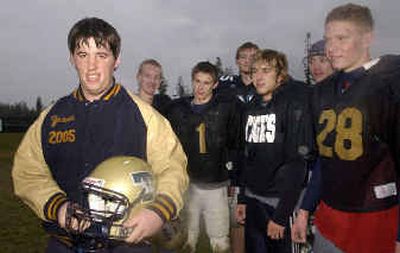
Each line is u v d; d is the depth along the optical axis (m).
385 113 2.45
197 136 4.59
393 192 2.54
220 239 4.70
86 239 2.07
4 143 22.80
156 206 2.01
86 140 2.22
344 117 2.55
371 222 2.53
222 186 4.67
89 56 2.15
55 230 2.23
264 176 3.78
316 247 2.77
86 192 2.04
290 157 3.58
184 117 4.67
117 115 2.23
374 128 2.47
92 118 2.23
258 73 3.80
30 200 2.22
